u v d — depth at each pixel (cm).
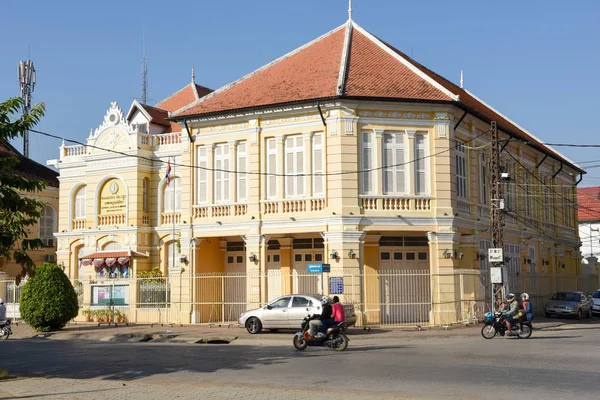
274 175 3225
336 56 3409
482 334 2639
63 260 4362
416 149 3150
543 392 1345
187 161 3447
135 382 1578
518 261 4128
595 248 6444
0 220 1664
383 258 3300
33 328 3312
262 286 3194
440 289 3089
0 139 1711
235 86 3541
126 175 4109
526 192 4312
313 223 3094
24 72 5556
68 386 1517
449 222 3122
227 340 2684
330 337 2200
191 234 3409
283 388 1445
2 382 1593
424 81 3238
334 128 3075
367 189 3086
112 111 4191
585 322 3672
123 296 3588
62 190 4419
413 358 1931
